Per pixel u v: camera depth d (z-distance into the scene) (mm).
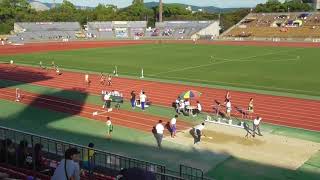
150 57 76750
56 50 91750
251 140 27422
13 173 14305
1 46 100125
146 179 8453
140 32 143250
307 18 125812
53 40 122812
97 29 141875
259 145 26438
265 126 30984
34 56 79125
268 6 159625
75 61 71000
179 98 35594
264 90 44500
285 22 126812
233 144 26609
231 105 37719
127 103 38688
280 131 29672
